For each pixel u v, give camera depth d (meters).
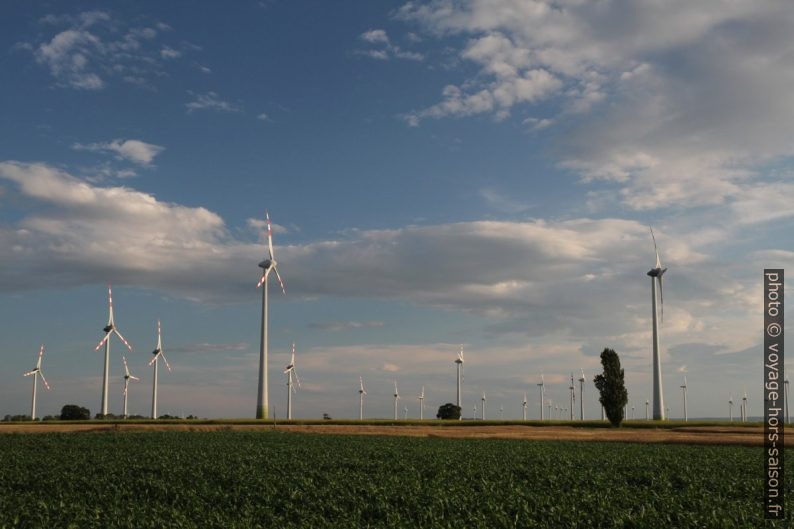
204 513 28.86
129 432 81.75
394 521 26.52
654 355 120.50
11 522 27.62
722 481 35.62
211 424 106.56
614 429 96.81
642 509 27.55
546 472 39.94
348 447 58.44
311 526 25.95
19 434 77.50
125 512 29.38
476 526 26.00
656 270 121.50
